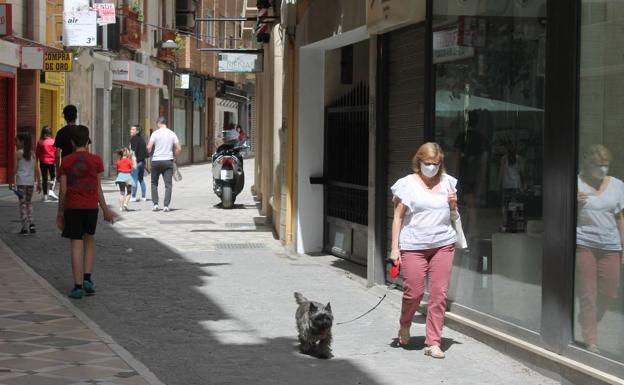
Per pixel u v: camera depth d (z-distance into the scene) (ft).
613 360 22.61
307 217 51.65
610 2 23.11
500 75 28.86
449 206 28.32
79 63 106.93
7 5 84.07
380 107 38.78
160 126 74.79
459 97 31.83
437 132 33.63
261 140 84.79
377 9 35.32
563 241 24.62
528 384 24.63
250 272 44.27
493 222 29.22
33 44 98.78
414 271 28.22
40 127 104.01
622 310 22.39
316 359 27.43
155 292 38.17
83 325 30.94
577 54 24.32
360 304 36.24
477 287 30.40
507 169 28.25
